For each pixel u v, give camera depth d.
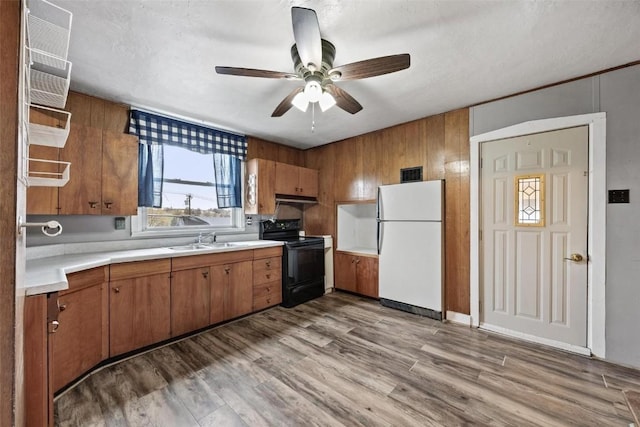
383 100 2.76
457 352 2.36
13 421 0.61
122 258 2.19
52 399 1.37
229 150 3.69
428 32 1.72
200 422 1.56
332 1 1.46
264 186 3.77
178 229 3.27
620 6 1.49
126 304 2.23
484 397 1.78
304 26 1.30
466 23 1.64
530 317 2.58
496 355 2.31
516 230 2.66
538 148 2.53
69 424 1.53
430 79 2.33
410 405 1.71
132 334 2.26
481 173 2.86
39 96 1.82
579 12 1.55
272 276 3.47
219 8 1.51
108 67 2.09
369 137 3.84
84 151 2.26
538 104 2.50
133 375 2.00
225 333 2.75
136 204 2.59
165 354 2.32
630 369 2.08
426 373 2.05
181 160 3.33
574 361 2.21
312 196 4.43
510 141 2.68
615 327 2.17
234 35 1.74
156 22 1.61
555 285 2.45
